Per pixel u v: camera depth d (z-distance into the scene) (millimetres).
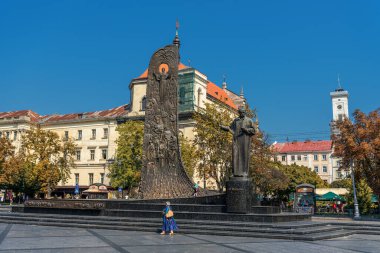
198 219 19969
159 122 27000
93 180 68500
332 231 18516
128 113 65750
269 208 19719
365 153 34281
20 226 21109
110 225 20344
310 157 106125
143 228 19109
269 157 45188
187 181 25375
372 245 14500
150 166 26484
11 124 75375
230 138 40281
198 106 56500
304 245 14023
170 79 27438
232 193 19719
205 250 12477
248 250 12539
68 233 17594
